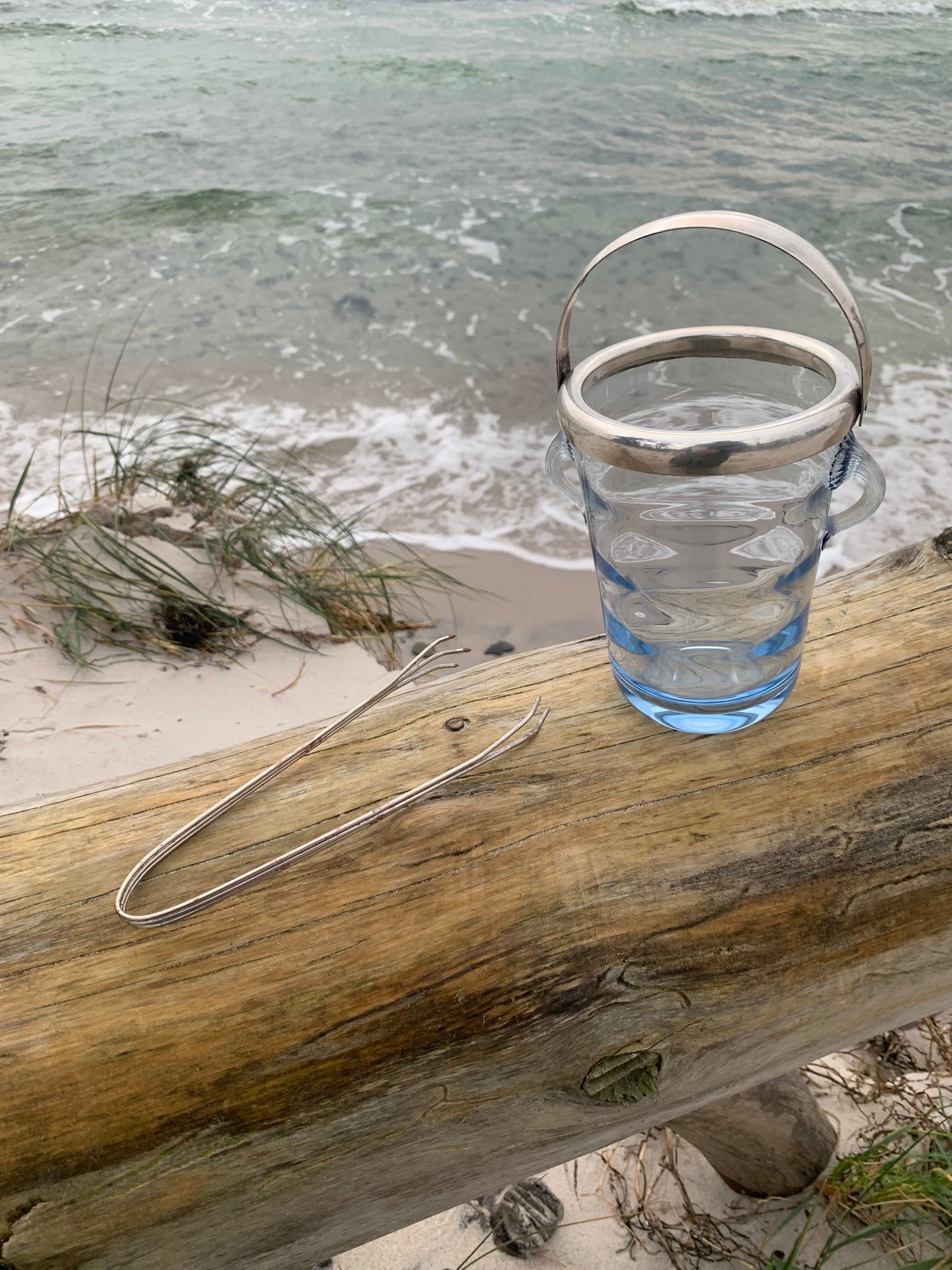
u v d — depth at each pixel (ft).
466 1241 2.17
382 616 4.60
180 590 4.16
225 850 1.41
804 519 1.17
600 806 1.43
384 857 1.38
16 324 7.78
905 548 1.85
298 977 1.27
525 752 1.51
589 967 1.30
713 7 18.92
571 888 1.35
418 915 1.33
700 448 1.06
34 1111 1.18
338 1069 1.23
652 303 8.24
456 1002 1.27
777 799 1.43
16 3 18.06
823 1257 1.96
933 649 1.61
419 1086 1.26
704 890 1.36
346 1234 1.40
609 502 1.18
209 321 7.93
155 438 5.57
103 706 3.57
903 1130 2.11
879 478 1.19
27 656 3.73
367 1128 1.25
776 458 1.06
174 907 1.29
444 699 1.63
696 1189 2.26
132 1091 1.19
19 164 11.10
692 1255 2.13
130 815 1.47
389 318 8.02
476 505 5.75
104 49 15.80
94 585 4.08
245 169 11.14
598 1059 1.32
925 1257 2.04
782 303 8.20
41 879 1.38
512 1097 1.31
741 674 1.34
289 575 4.46
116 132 12.17
